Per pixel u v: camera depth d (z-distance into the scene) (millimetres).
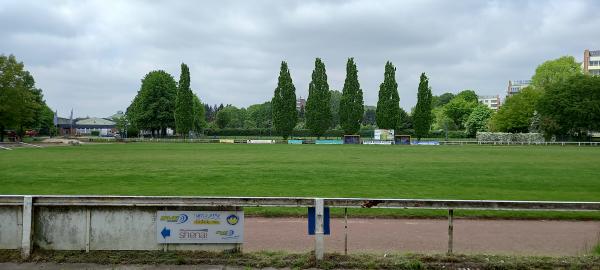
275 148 63469
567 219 13266
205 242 8273
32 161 34062
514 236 11078
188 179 22406
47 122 119125
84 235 8172
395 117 97188
